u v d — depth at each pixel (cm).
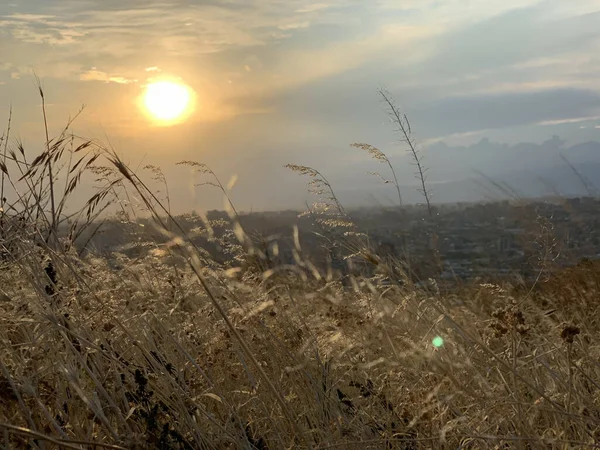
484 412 79
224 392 91
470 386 86
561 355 99
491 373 95
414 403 85
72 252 103
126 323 94
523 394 89
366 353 93
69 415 80
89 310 93
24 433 60
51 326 83
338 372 96
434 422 82
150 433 75
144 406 81
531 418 82
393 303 97
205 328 99
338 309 98
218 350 94
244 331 94
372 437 83
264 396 88
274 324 96
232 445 82
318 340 93
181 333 97
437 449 80
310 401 87
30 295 89
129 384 85
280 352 92
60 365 78
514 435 80
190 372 92
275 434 82
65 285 96
